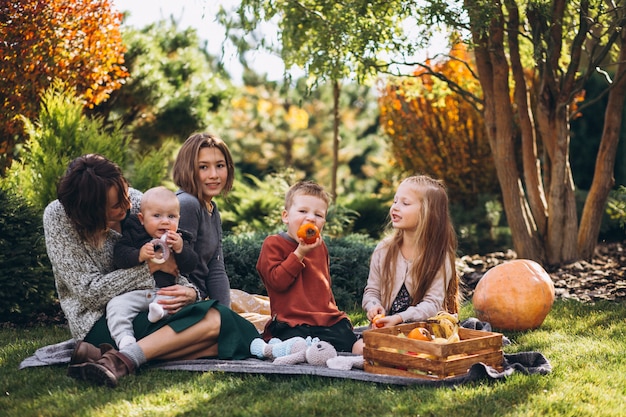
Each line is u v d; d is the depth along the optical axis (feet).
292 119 69.15
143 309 14.33
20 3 26.53
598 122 43.34
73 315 14.35
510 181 29.07
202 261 15.96
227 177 16.38
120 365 13.26
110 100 36.63
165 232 14.38
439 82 34.17
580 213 39.19
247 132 68.95
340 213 34.19
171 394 12.37
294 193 15.67
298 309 15.17
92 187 13.55
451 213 39.19
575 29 29.96
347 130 72.33
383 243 16.53
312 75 27.81
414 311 15.31
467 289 25.61
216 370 13.64
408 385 13.00
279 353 14.29
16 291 19.76
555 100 28.78
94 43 28.40
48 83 27.12
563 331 18.44
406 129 41.83
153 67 37.37
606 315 20.07
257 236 24.99
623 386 13.32
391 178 48.91
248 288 22.56
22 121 27.30
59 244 14.11
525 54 32.55
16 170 24.59
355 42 25.29
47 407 11.85
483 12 23.90
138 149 38.29
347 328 15.43
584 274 27.12
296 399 12.07
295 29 27.94
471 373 13.05
